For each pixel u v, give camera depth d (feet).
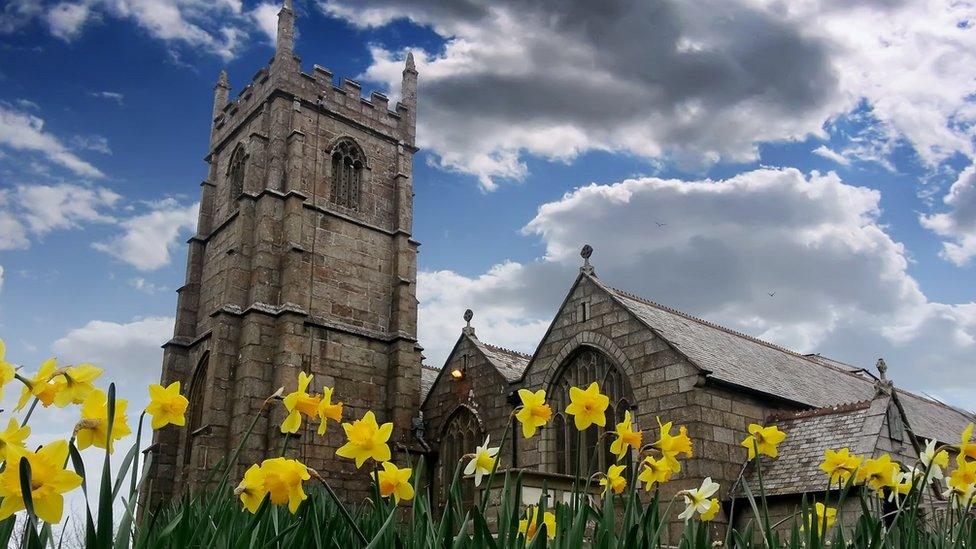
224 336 111.34
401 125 142.41
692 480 74.08
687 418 77.36
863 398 105.40
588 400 15.98
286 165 124.26
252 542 12.64
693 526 16.93
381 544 14.24
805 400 89.81
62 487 9.14
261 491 12.56
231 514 14.37
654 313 92.27
